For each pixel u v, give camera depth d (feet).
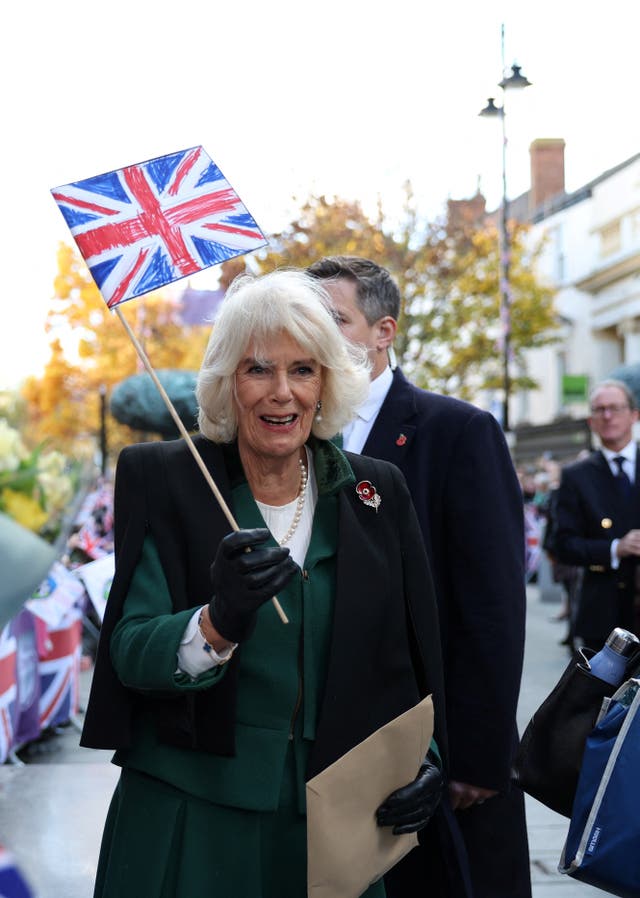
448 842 9.66
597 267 106.42
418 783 7.88
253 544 6.70
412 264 84.12
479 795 9.99
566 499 20.72
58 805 17.04
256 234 7.47
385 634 7.94
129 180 7.34
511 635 10.07
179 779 7.35
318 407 8.00
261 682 7.48
